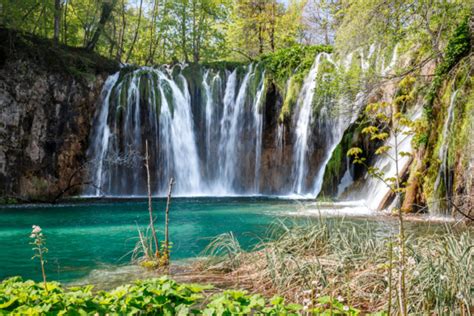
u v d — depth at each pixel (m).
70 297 3.57
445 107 14.75
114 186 27.88
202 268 7.45
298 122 28.03
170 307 3.55
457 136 13.73
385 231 10.57
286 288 5.92
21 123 24.31
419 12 15.90
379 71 18.34
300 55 29.61
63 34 34.44
